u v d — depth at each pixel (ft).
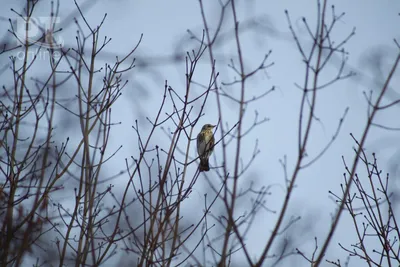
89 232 36.68
